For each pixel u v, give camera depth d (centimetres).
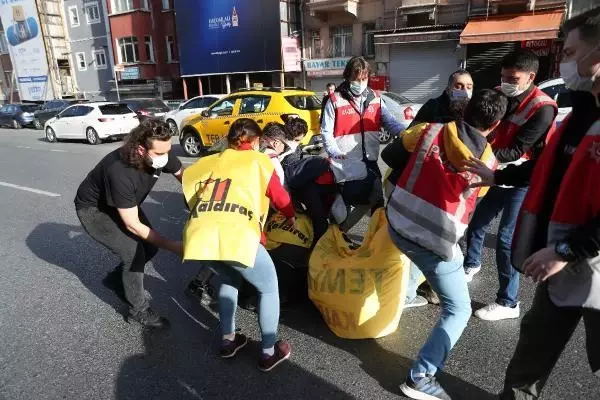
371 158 386
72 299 389
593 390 249
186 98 2323
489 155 218
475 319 325
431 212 221
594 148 159
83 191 307
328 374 274
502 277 316
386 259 292
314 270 310
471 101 218
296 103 963
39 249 512
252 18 1972
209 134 1076
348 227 405
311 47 1998
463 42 1445
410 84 1692
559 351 202
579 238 160
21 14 3028
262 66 2008
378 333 296
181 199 694
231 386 268
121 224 315
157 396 262
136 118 1536
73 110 1538
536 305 200
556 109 277
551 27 1311
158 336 325
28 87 3225
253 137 275
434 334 239
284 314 343
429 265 231
